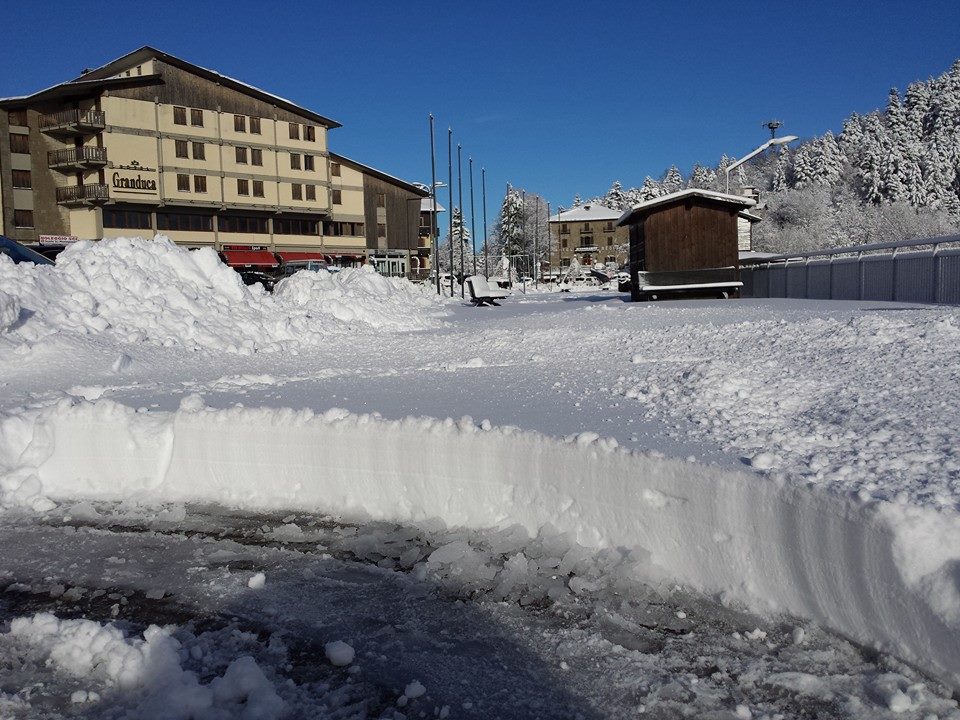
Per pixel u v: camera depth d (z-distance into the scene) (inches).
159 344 483.2
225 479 244.7
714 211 983.6
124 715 123.5
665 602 157.2
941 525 124.9
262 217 2375.7
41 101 1988.2
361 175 2635.3
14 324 432.5
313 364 454.0
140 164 2054.6
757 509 151.9
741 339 407.2
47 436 265.4
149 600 171.0
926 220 3014.3
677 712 119.5
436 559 180.7
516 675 133.3
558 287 2802.7
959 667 117.5
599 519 181.0
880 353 307.4
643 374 324.8
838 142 4672.7
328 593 170.6
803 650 134.7
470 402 284.0
